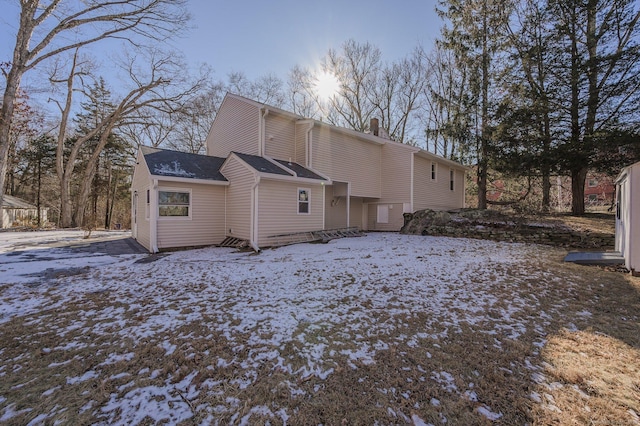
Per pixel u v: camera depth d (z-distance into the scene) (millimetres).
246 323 3574
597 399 2262
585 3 12266
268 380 2480
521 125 13227
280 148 12398
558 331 3432
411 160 14781
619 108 11945
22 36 14430
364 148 15062
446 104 18781
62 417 2066
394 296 4578
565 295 4637
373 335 3293
